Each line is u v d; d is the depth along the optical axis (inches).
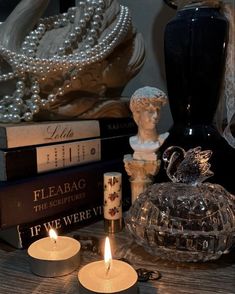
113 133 19.5
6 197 15.8
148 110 17.0
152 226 15.1
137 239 15.6
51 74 17.3
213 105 18.3
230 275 14.6
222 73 18.1
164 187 16.2
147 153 17.4
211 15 17.4
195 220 15.0
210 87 17.9
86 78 18.2
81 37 17.9
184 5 18.4
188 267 15.1
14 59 16.8
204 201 15.4
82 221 18.2
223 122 19.6
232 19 18.4
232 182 18.3
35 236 16.7
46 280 14.6
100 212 18.8
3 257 16.0
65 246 15.6
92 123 18.6
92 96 19.1
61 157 17.6
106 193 17.5
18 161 16.4
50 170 17.3
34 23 17.7
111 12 18.3
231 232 14.8
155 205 15.5
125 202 19.3
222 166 18.1
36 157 16.8
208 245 14.7
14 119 17.2
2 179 16.3
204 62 17.5
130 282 13.5
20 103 17.2
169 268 15.0
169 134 18.4
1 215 15.8
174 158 16.8
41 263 14.7
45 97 18.0
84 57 17.4
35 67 16.8
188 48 17.5
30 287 14.3
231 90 18.2
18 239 16.3
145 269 14.8
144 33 23.2
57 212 17.3
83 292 13.4
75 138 18.0
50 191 16.9
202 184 16.2
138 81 23.8
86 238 16.9
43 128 16.9
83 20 17.7
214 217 15.0
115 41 18.1
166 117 22.8
